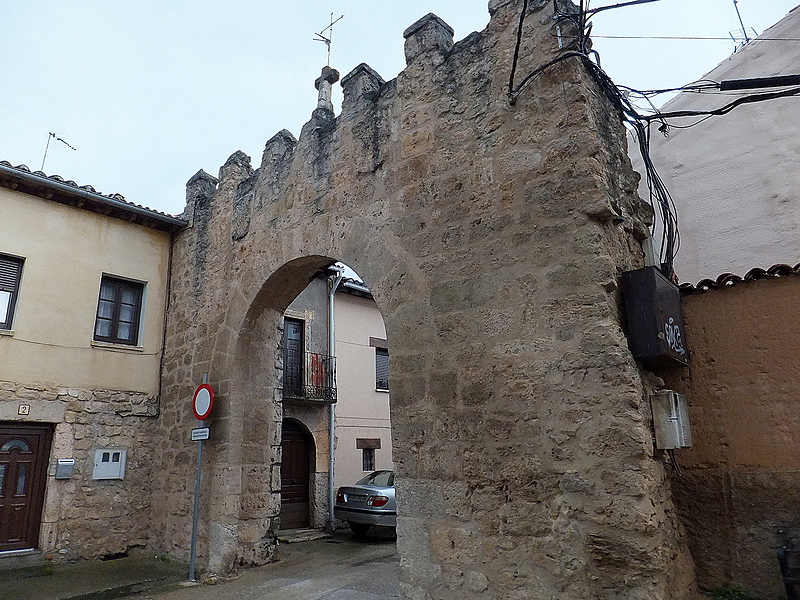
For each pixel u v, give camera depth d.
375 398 12.55
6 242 7.05
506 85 4.50
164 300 8.35
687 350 3.91
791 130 5.96
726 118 6.45
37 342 7.09
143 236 8.34
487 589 3.81
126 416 7.65
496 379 4.07
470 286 4.38
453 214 4.62
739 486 3.58
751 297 3.76
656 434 3.58
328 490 10.63
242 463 6.49
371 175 5.39
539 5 4.45
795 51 6.14
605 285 3.67
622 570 3.28
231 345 6.69
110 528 7.22
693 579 3.57
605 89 4.38
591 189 3.85
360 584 5.86
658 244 6.34
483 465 4.02
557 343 3.81
